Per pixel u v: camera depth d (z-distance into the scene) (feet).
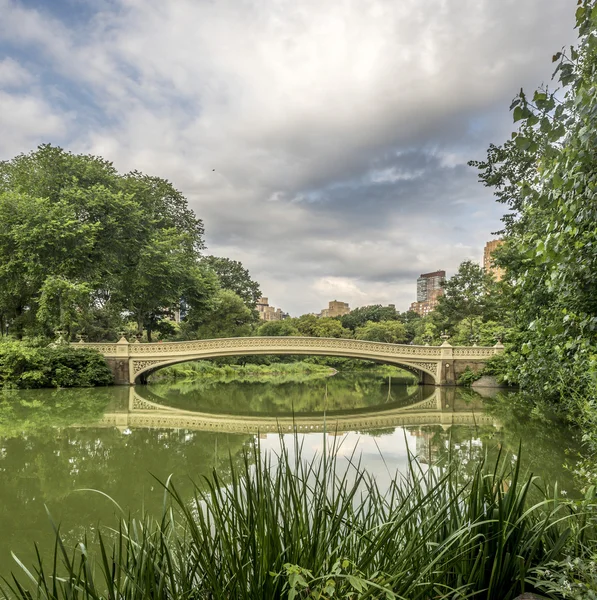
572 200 10.81
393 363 86.07
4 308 81.92
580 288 13.09
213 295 108.58
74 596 6.08
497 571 7.48
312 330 168.04
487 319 104.37
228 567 6.63
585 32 9.00
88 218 83.05
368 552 7.07
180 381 99.91
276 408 59.41
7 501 21.36
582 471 14.46
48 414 47.83
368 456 25.70
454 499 8.14
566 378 22.75
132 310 93.97
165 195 108.99
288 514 7.16
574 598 6.91
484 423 42.45
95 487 23.47
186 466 27.63
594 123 9.25
